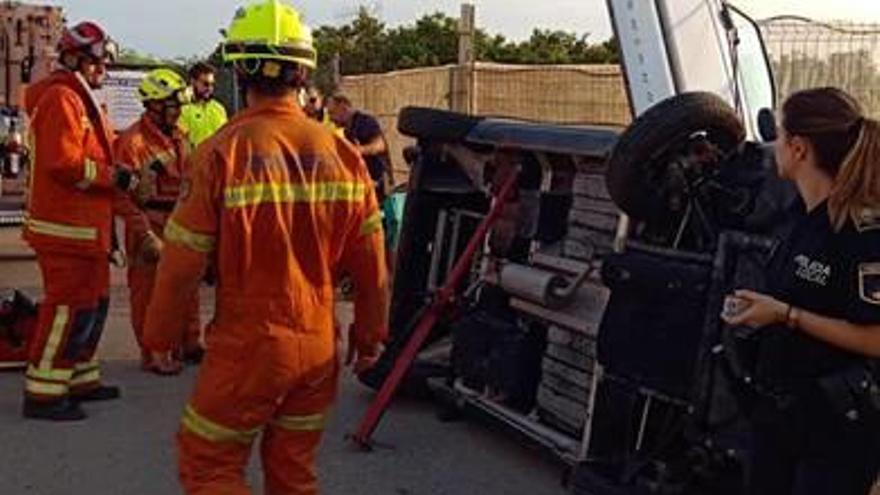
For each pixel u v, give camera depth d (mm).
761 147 4332
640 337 4469
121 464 5527
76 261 6066
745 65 6027
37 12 13336
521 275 5465
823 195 3197
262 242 3482
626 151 4328
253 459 5375
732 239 4102
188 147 7973
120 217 7223
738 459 4066
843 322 3113
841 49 7531
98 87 6152
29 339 7234
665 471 4535
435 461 5645
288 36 3547
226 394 3527
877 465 3203
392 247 9516
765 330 3273
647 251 4477
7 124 12281
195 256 3471
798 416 3209
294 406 3680
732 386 3465
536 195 5719
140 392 6809
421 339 6027
